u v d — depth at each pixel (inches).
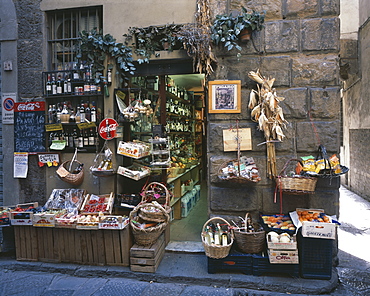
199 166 327.3
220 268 139.1
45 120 177.0
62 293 131.5
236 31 146.3
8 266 153.6
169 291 131.0
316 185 147.7
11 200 180.9
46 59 178.9
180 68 169.3
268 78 150.9
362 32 308.2
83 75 172.4
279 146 150.3
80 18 181.5
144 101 167.3
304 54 149.3
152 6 165.3
